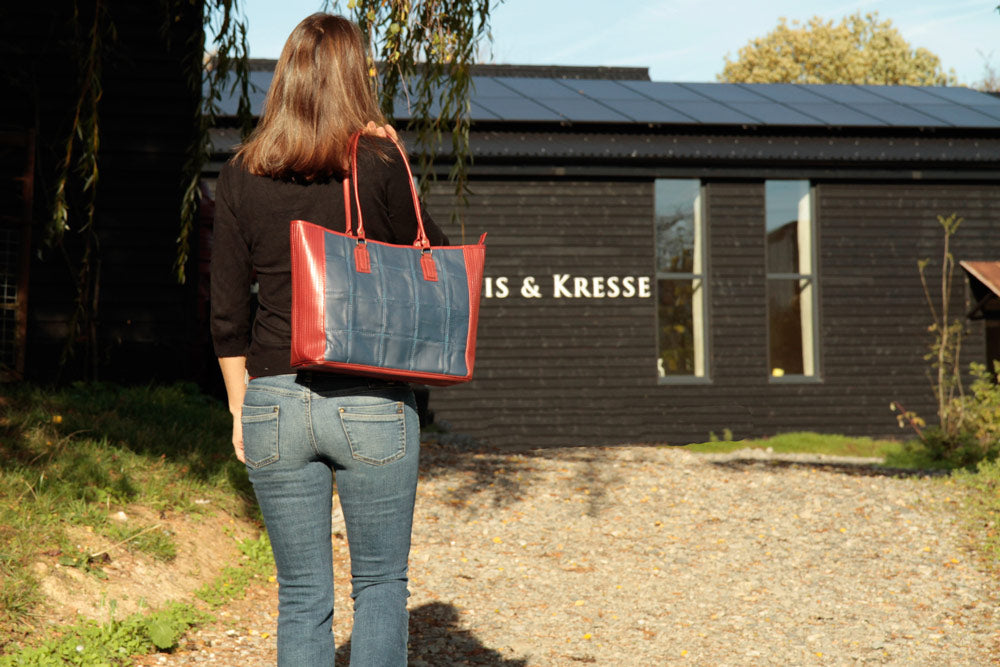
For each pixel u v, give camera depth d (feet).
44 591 10.73
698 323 41.39
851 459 34.53
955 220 42.27
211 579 13.43
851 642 12.71
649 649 12.34
